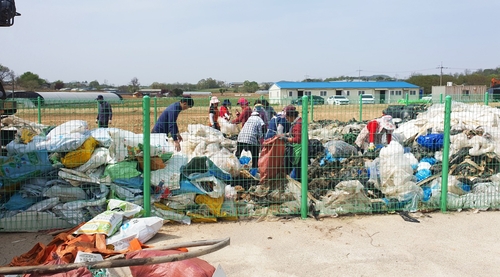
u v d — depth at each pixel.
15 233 5.45
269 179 6.50
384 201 6.37
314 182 6.45
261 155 6.59
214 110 10.29
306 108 5.95
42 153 5.71
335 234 5.53
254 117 7.70
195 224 5.87
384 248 5.09
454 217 6.20
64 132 6.14
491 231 5.64
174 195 5.92
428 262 4.71
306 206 6.12
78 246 4.56
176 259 3.27
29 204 5.62
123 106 6.27
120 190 5.80
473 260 4.77
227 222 5.96
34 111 8.07
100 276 3.91
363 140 8.10
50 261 4.15
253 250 5.01
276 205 6.32
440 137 7.41
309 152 6.94
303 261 4.73
